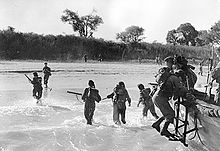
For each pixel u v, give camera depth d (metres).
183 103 7.20
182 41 102.94
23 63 44.34
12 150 7.71
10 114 11.98
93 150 7.98
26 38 61.72
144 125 10.91
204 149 7.95
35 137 8.73
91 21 86.38
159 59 62.91
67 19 83.94
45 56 62.09
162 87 7.07
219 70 8.66
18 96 16.59
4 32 60.62
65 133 9.23
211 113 7.88
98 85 22.94
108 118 11.98
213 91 15.38
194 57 76.75
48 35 65.38
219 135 7.74
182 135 7.57
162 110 7.06
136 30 86.69
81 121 11.25
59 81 24.75
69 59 62.69
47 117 11.70
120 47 72.88
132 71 37.78
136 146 8.34
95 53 68.19
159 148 8.16
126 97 11.34
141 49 75.00
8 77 25.44
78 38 67.81
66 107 13.87
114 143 8.55
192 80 8.55
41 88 14.83
